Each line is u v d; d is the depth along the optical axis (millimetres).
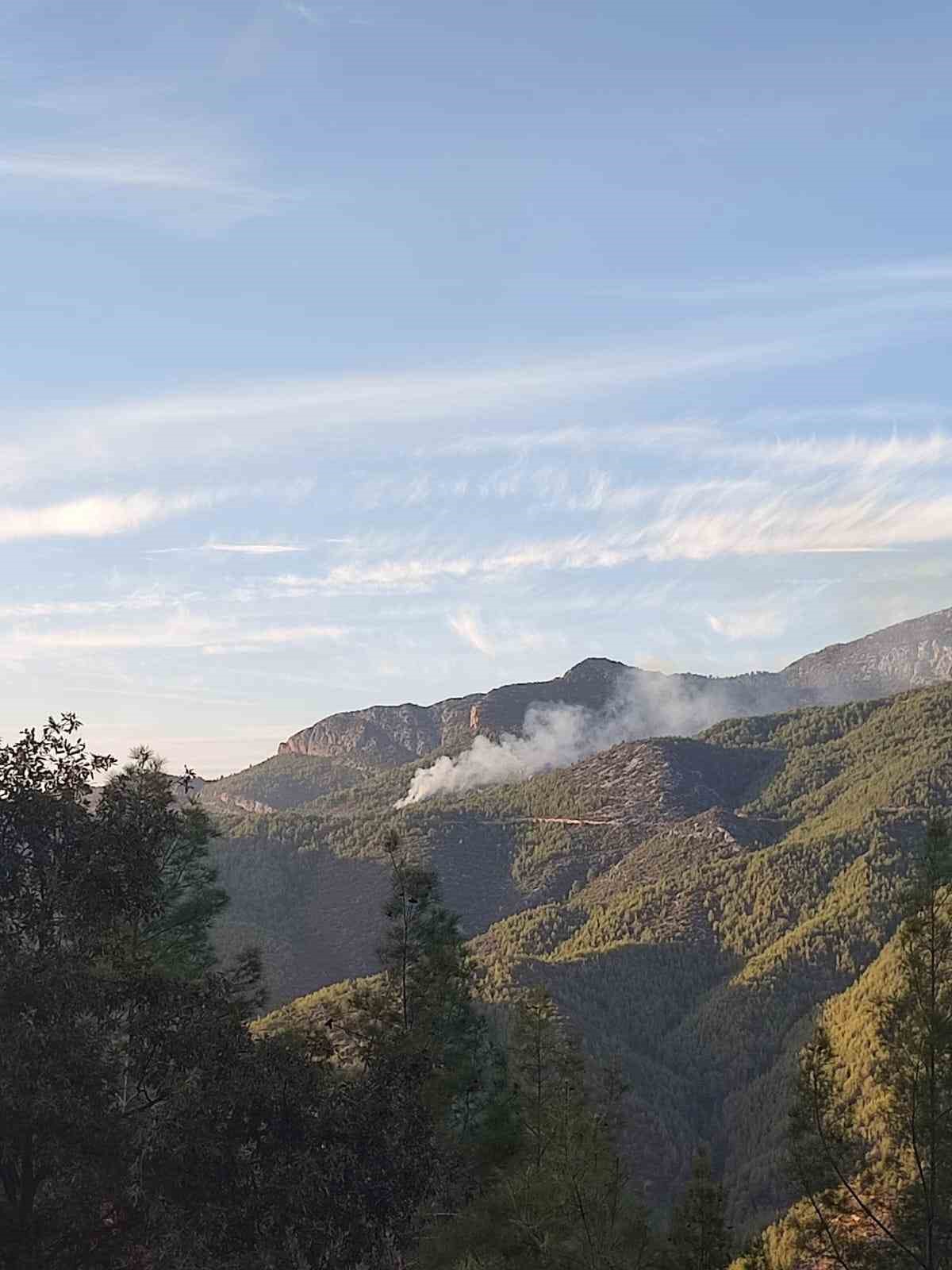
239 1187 18109
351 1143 19047
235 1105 18266
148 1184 17734
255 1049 20000
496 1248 22484
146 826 21484
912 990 22406
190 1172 17781
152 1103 19156
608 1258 22375
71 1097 17328
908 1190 21594
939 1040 21625
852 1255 21906
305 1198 17922
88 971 19625
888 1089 22281
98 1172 17625
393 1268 21750
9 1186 19016
